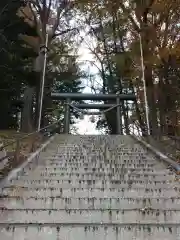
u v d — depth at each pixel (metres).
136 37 26.27
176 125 23.59
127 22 27.83
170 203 7.68
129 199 7.70
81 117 30.69
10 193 8.38
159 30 24.28
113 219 6.90
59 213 6.94
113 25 30.72
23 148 14.44
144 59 24.06
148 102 24.44
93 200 7.68
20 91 23.47
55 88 36.31
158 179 10.11
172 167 11.41
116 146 16.84
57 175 10.32
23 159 12.02
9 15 21.52
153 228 5.84
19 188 8.51
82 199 7.68
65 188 8.52
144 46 24.41
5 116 22.27
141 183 9.38
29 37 25.30
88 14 30.89
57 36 31.53
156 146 15.38
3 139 15.91
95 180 9.34
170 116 23.97
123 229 5.83
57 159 13.13
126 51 27.83
